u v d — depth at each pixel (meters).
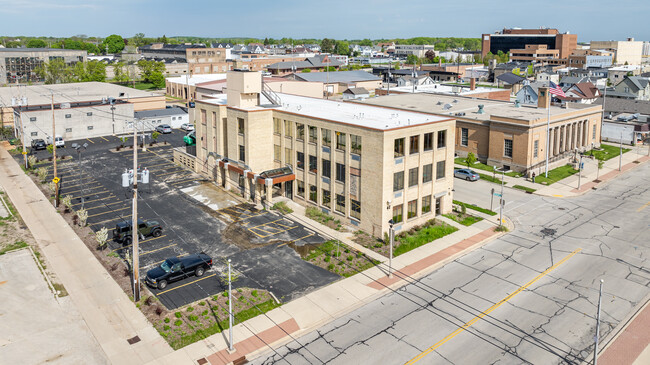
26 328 34.09
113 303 37.16
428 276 41.91
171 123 104.06
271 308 36.66
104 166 73.75
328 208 54.69
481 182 69.56
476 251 47.03
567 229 52.41
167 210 56.38
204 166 69.00
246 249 46.62
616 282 40.75
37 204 58.03
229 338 31.64
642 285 40.22
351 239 48.97
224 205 58.03
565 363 30.66
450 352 31.66
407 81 163.88
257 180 57.47
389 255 43.44
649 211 57.91
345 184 51.72
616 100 116.38
